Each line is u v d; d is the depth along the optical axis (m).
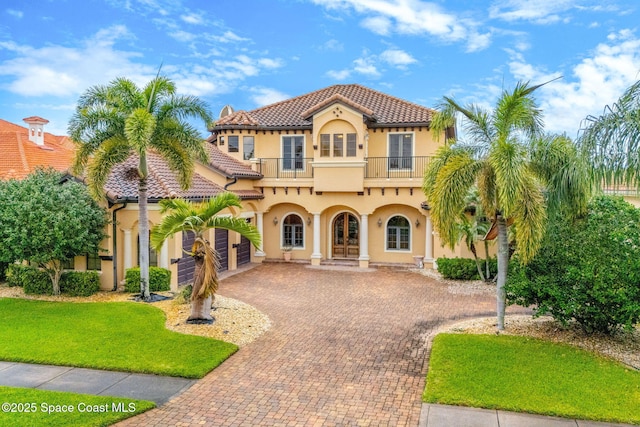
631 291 10.31
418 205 23.92
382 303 16.56
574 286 11.30
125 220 17.34
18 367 9.91
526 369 9.54
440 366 9.77
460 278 20.84
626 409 7.86
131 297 16.11
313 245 25.66
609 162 10.16
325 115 24.28
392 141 25.06
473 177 11.91
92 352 10.62
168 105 15.36
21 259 15.85
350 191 24.22
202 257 13.07
